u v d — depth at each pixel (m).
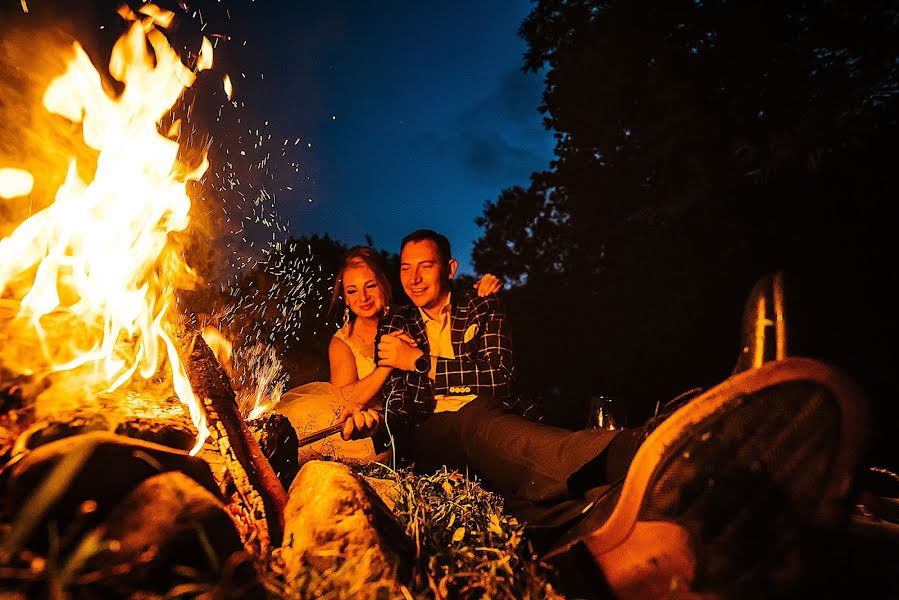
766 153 8.62
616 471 2.31
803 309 2.04
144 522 1.60
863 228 9.10
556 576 1.97
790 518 1.77
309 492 1.98
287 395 4.23
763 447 1.79
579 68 11.80
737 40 9.13
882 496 2.86
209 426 2.16
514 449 2.68
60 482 1.55
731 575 1.78
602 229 12.91
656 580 1.83
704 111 9.55
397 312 3.91
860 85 8.02
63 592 1.44
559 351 13.34
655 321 11.75
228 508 1.96
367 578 1.76
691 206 10.08
